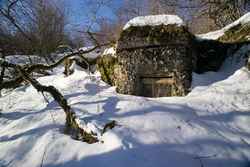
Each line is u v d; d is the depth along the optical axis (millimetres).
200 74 6414
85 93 6168
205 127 4645
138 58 6074
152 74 6004
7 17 5820
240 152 4184
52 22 10648
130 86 6070
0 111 6227
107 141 4195
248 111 5066
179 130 4488
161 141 4195
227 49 7160
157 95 5992
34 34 7613
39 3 7602
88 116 4895
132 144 4090
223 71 6695
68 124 4801
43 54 9570
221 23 13758
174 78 5895
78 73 7523
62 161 3979
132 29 6203
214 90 5738
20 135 4766
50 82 7789
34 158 4125
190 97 5609
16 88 8062
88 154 4035
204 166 3877
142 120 4660
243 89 5711
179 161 3898
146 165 3785
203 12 14148
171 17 6207
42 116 5359
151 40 5969
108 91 6289
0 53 6992
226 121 4859
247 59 6559
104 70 6973
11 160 4168
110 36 9414
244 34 7254
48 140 4414
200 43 7355
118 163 3805
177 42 5863
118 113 4914
